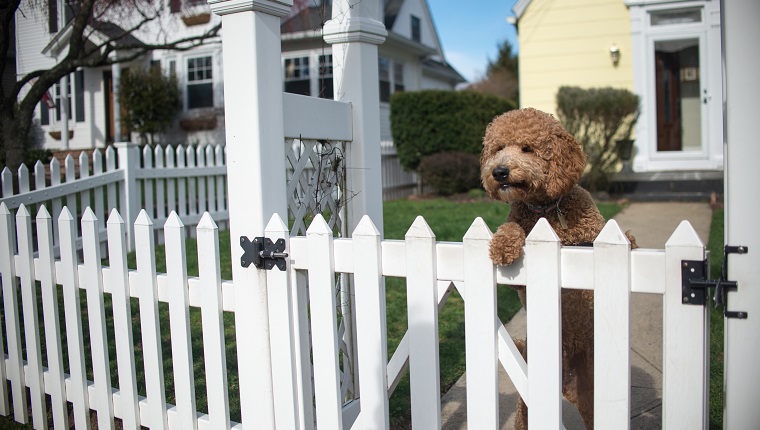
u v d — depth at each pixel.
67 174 6.09
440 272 1.91
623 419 1.64
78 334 2.80
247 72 2.22
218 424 2.38
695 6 10.56
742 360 1.55
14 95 6.59
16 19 8.40
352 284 2.76
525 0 11.30
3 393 3.22
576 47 11.20
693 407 1.56
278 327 2.20
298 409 2.23
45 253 2.88
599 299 1.65
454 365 3.53
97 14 7.63
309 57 16.89
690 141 11.33
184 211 7.57
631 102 9.58
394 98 13.11
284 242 2.15
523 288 2.02
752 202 1.52
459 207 10.30
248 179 2.25
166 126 17.09
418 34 23.02
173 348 2.46
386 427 2.04
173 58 17.20
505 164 1.98
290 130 2.41
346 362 2.76
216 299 2.32
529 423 1.77
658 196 9.59
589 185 9.87
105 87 17.80
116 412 2.71
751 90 1.51
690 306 1.55
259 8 2.20
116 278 2.60
